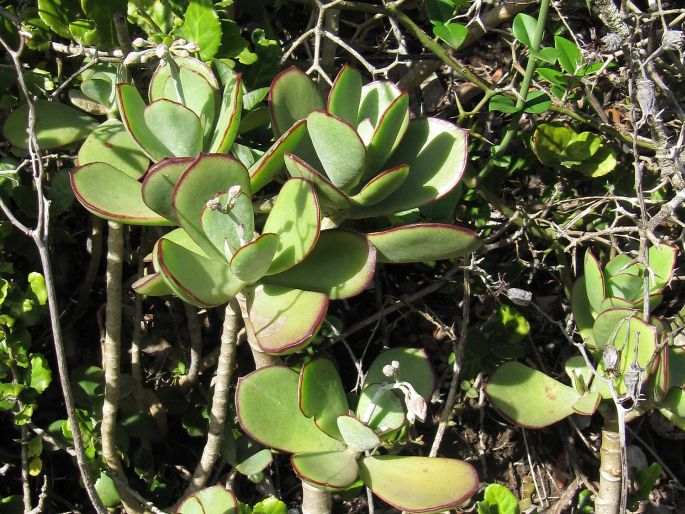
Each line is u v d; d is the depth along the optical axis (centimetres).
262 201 80
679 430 101
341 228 69
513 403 81
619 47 80
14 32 84
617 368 74
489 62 104
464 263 88
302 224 67
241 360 95
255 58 81
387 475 73
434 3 86
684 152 82
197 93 73
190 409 92
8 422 90
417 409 71
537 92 88
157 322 97
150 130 71
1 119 86
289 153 68
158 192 66
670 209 76
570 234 95
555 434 101
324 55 94
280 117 72
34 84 83
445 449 98
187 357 96
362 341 99
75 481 90
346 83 72
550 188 99
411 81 97
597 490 94
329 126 67
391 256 70
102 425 83
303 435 74
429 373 78
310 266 70
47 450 89
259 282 70
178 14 80
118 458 85
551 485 99
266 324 67
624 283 82
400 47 92
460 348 89
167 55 71
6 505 83
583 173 95
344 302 99
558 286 101
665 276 81
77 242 95
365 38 103
